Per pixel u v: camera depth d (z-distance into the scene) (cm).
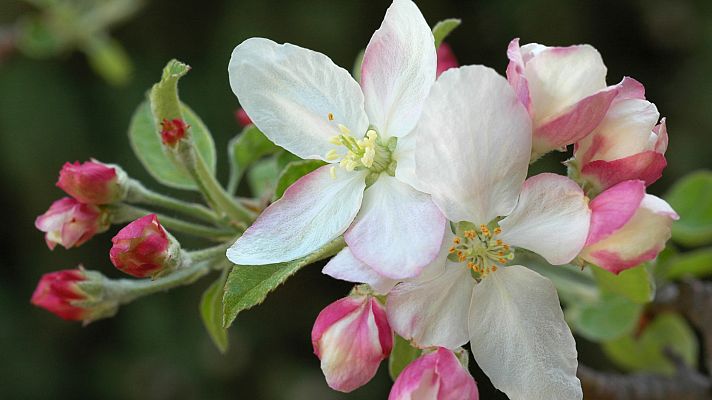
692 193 34
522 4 73
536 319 25
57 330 78
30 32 55
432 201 25
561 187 25
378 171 26
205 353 77
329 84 26
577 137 25
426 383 25
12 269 79
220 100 75
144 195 29
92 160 29
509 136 24
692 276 33
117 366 78
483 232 25
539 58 25
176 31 77
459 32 75
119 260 26
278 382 77
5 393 76
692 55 73
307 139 26
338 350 25
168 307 77
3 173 77
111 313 29
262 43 26
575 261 25
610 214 24
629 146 25
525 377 25
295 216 26
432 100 24
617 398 32
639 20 73
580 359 66
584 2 73
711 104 70
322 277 78
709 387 32
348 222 26
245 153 31
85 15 56
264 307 78
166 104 28
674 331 35
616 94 25
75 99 77
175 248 27
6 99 76
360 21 74
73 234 28
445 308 25
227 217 29
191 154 28
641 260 25
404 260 25
